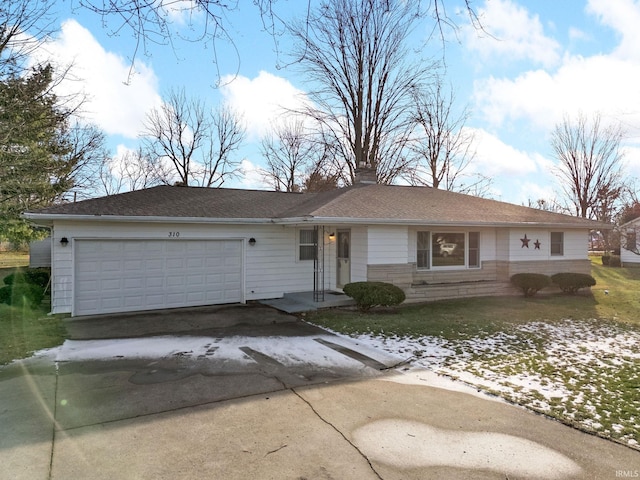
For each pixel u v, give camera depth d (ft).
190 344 23.35
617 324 28.48
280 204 45.09
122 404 14.62
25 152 44.86
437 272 40.40
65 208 32.60
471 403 14.88
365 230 36.55
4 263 82.38
